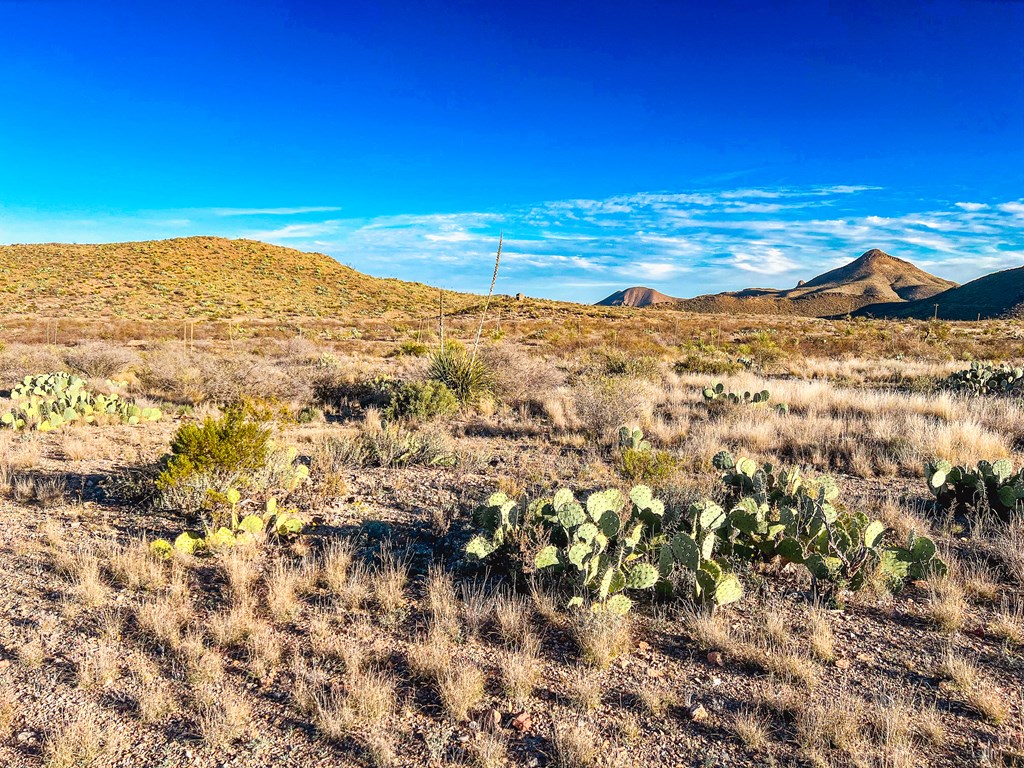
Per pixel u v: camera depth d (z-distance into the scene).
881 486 7.08
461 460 8.08
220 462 6.02
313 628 3.82
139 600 4.18
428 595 4.32
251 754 2.79
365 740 2.87
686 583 4.18
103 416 10.70
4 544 5.11
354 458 7.97
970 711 3.04
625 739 2.88
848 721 2.87
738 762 2.73
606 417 10.16
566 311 58.69
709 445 8.58
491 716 3.01
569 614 3.98
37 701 3.14
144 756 2.78
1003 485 5.67
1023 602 4.08
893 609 4.09
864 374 19.30
